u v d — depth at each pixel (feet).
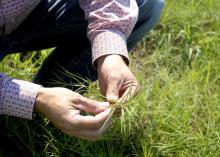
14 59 6.97
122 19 5.20
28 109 4.91
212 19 8.14
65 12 5.72
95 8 5.32
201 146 6.04
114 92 5.11
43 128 5.88
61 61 6.13
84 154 5.80
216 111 6.46
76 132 4.93
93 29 5.24
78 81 5.92
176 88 6.71
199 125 6.40
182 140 6.06
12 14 5.25
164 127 6.24
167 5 8.23
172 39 7.87
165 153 6.03
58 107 4.84
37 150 6.01
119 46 5.17
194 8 8.23
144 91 6.62
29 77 6.81
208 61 7.27
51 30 5.83
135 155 5.94
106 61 5.14
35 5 5.51
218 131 6.25
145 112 6.32
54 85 6.18
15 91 4.87
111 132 6.02
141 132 6.13
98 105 5.01
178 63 7.47
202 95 6.80
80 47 6.05
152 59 7.50
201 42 7.66
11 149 6.08
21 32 5.83
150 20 6.08
